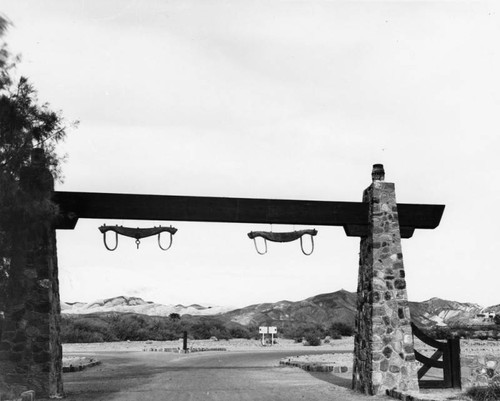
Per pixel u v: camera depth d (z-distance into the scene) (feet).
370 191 61.46
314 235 61.26
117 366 101.91
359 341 62.44
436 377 75.97
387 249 59.82
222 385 68.03
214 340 219.20
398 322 58.85
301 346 183.42
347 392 60.70
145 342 199.52
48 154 52.90
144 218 58.54
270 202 59.88
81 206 57.98
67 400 54.54
